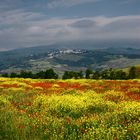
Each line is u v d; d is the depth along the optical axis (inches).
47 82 3002.0
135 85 2411.4
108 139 612.4
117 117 863.1
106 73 5403.5
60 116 1008.2
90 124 786.8
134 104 1092.5
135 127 681.6
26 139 644.1
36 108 1153.4
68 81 3277.6
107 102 1226.6
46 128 747.4
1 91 1975.9
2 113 915.4
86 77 5511.8
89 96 1519.4
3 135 676.7
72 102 1178.6
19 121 788.0
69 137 672.4
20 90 2069.4
